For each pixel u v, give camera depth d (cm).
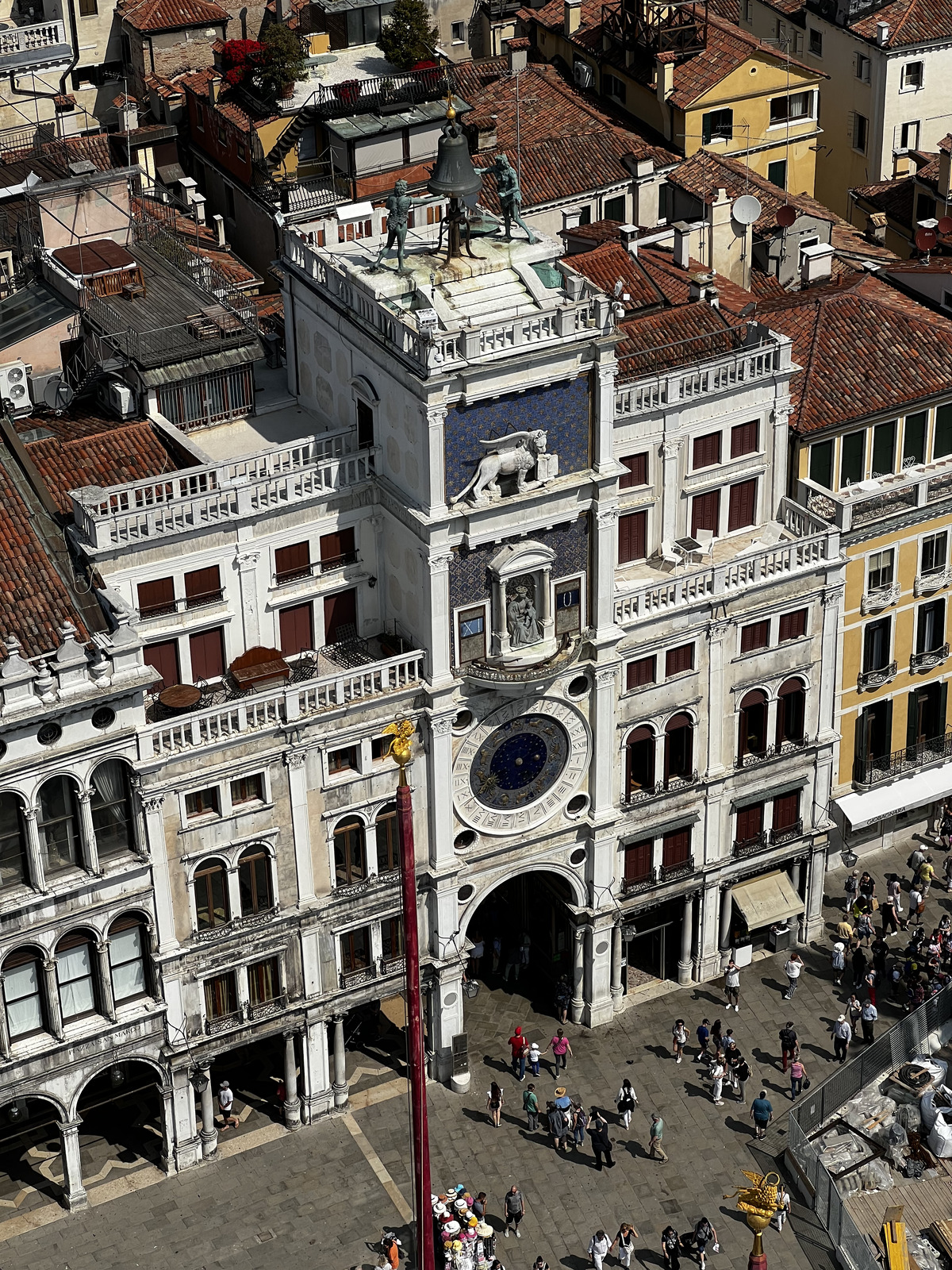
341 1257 6325
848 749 7650
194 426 6738
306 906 6494
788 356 6931
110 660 5803
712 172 9069
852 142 11050
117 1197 6519
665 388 6725
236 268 8188
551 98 10038
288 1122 6762
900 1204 6569
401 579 6438
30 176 7794
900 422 7450
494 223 6475
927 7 10738
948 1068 7062
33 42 9994
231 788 6206
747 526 7212
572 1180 6619
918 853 7744
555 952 7250
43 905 6016
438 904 6719
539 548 6331
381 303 6066
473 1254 6278
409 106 9506
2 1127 6675
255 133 9438
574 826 6888
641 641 6725
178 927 6309
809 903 7531
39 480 6144
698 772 7081
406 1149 6694
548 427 6219
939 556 7525
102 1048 6309
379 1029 7088
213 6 10756
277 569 6375
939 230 8581
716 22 10162
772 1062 7038
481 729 6556
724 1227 6475
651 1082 6956
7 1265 6291
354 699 6294
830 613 7119
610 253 7675
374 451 6350
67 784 5925
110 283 7000
